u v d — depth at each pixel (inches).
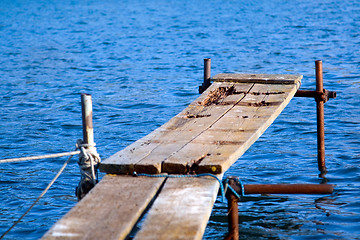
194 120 477.4
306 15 2842.0
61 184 595.5
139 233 264.1
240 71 1354.6
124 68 1438.2
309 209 508.1
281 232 457.4
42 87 1197.1
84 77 1316.4
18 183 597.0
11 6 4156.0
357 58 1467.8
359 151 686.5
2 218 501.0
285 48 1718.8
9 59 1640.0
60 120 900.6
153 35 2196.1
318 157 628.7
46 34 2341.3
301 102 985.5
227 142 401.1
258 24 2484.0
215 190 321.1
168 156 364.5
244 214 500.4
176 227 268.7
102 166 349.4
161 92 1119.6
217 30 2294.5
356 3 3481.8
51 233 261.9
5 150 730.8
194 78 1272.1
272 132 797.9
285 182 583.2
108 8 3772.1
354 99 992.9
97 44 1971.0
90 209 289.3
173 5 3880.4
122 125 863.1
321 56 1533.0
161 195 309.9
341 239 439.8
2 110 977.5
